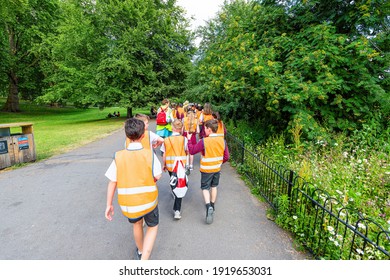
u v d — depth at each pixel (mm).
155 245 2686
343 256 2209
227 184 4637
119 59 18062
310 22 6148
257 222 3193
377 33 5242
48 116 25828
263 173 4043
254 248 2635
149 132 3094
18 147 6031
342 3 5516
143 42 19844
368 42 4914
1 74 25516
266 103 5434
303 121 4977
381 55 5285
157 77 21141
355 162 4312
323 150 4852
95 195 4137
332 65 5031
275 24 6758
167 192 4242
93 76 19375
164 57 21641
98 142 9398
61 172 5465
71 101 22297
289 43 5852
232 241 2766
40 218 3318
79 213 3467
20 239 2816
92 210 3564
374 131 5113
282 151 5238
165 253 2551
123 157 1968
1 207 3670
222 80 6059
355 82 5137
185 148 3184
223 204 3750
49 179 4980
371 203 3119
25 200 3928
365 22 4992
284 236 2863
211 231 2973
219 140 3074
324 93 4672
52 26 24969
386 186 3561
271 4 6980
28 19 23656
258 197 4012
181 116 8477
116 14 19016
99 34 20141
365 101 5281
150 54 19438
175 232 2951
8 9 16609
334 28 5367
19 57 25766
